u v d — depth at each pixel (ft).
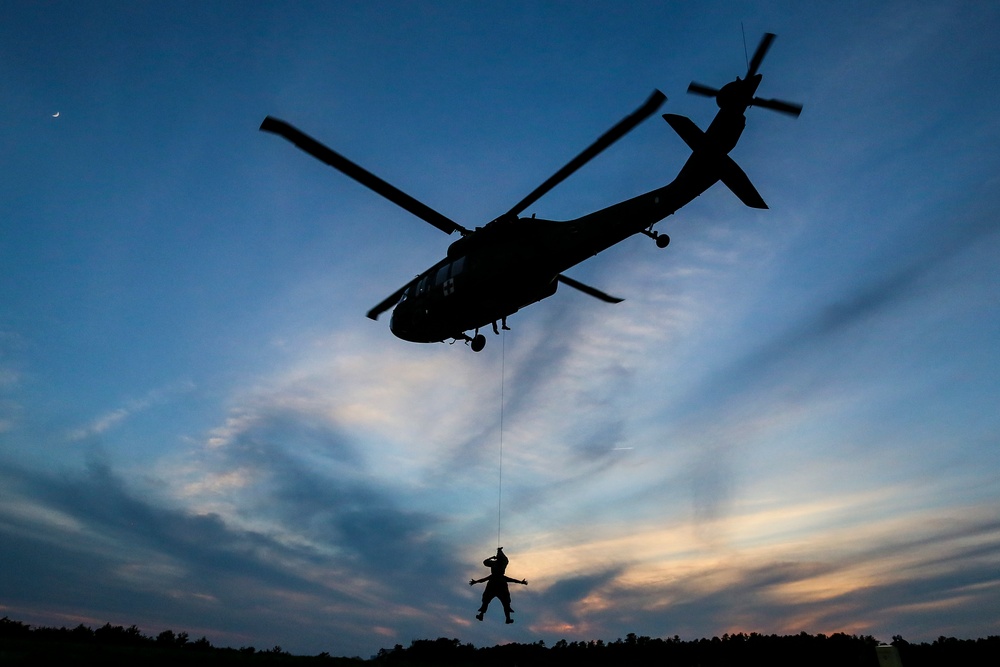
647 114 44.52
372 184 59.00
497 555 50.85
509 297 62.95
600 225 60.13
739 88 57.77
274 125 51.52
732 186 60.95
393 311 75.46
